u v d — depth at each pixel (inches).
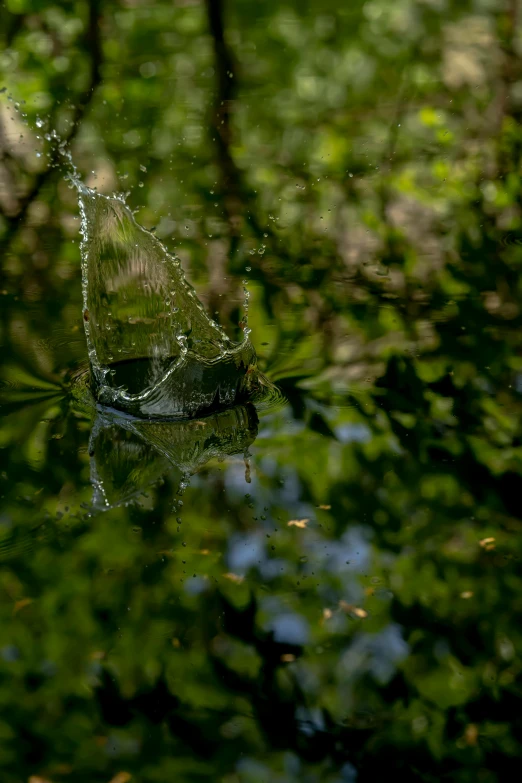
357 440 133.1
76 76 312.7
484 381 147.9
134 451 130.9
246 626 100.7
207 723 89.8
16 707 91.7
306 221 218.5
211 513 118.6
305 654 97.5
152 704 91.7
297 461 128.6
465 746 86.8
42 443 131.4
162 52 342.6
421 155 252.1
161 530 115.1
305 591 106.2
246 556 111.3
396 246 202.4
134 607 103.3
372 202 226.1
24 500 119.5
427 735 87.9
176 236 211.9
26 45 310.3
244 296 181.3
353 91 308.7
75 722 89.9
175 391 142.6
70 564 109.3
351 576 108.3
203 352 148.5
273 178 245.1
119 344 149.8
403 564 110.0
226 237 211.2
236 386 144.9
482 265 191.0
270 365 155.2
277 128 283.9
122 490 122.0
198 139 277.1
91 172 253.6
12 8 305.9
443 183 231.3
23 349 158.4
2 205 230.2
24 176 249.0
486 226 208.5
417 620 101.6
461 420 137.7
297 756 85.7
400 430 135.3
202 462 128.6
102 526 115.3
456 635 99.5
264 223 217.6
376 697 92.2
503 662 96.0
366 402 142.9
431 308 174.4
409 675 94.7
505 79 289.0
